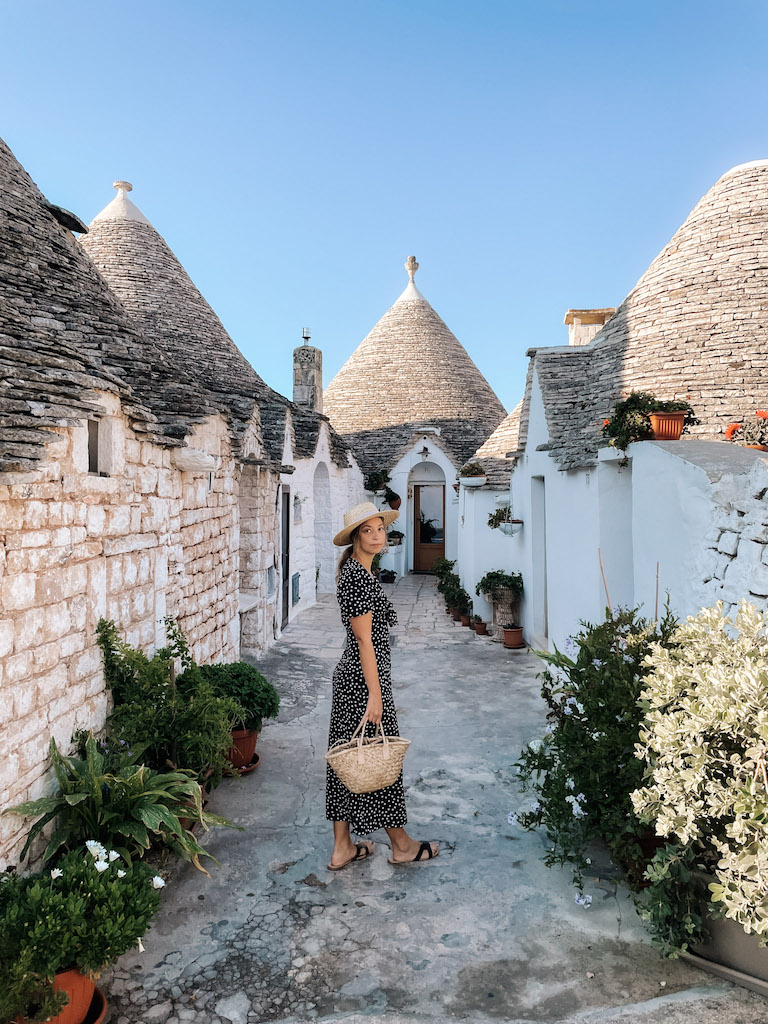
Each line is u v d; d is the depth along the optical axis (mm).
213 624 6691
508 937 2996
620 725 3266
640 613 4770
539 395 8664
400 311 22406
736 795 2344
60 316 5445
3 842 2715
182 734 3906
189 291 12148
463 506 13805
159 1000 2625
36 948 2217
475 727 6008
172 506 5289
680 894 2717
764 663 2490
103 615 3873
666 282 7750
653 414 4984
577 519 6793
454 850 3795
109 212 12328
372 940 2986
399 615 12711
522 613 10102
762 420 4898
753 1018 2461
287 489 11719
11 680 2816
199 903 3275
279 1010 2574
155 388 5676
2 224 5543
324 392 22109
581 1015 2508
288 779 4816
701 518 3865
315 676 8055
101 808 3051
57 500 3252
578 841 3355
